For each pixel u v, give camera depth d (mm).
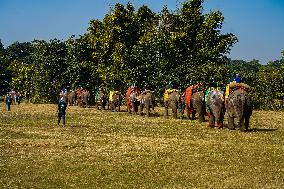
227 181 13836
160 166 16219
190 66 57219
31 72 80500
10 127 29203
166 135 24984
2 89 107938
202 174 14883
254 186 13188
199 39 58469
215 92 27969
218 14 58531
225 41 57875
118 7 64938
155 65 59938
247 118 26219
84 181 13945
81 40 68812
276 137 23766
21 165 16297
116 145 21203
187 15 59688
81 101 56375
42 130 27469
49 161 17125
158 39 59500
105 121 34000
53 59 70312
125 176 14641
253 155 18359
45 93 72062
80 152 19188
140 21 65750
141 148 20188
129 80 60969
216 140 22703
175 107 35688
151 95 38594
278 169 15617
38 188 13070
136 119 35562
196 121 33219
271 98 56500
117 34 64938
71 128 28859
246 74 56344
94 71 67250
